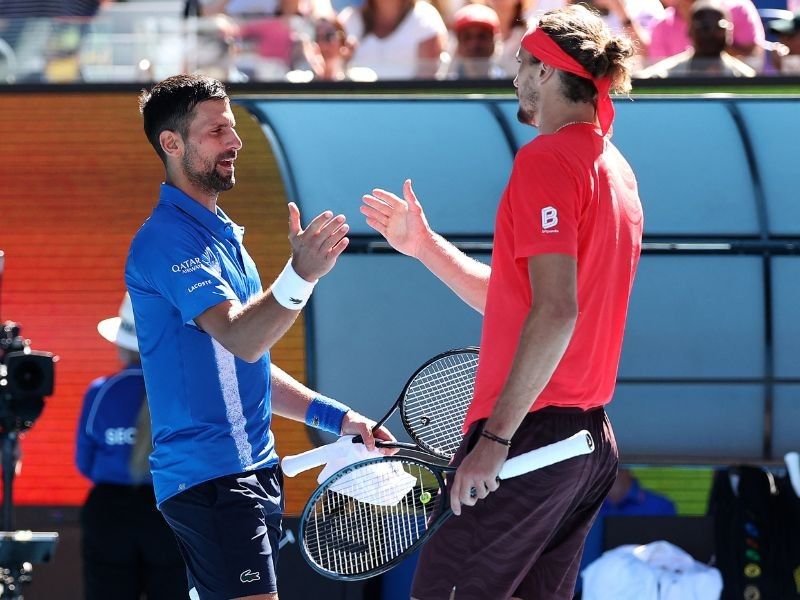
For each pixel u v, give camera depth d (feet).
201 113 41.42
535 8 81.97
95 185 75.15
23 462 75.41
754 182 70.44
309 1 82.02
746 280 70.28
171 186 41.57
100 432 58.39
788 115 71.36
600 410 38.96
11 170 75.61
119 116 75.20
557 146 36.65
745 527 66.23
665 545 67.10
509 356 37.29
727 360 70.54
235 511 40.29
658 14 79.77
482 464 35.32
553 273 35.19
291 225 38.14
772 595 65.46
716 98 67.72
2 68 76.54
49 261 75.31
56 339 75.10
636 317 70.79
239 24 75.56
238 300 39.73
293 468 42.55
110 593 57.88
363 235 70.54
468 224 69.82
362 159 71.26
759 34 76.02
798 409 70.69
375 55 80.18
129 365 60.34
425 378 44.29
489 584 38.17
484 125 71.87
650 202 70.44
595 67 37.81
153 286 40.16
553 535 39.60
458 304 70.54
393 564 38.96
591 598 66.59
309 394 44.83
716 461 71.00
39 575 76.02
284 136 72.02
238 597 39.96
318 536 40.42
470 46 78.95
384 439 44.50
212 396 40.32
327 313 70.79
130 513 57.41
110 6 77.36
